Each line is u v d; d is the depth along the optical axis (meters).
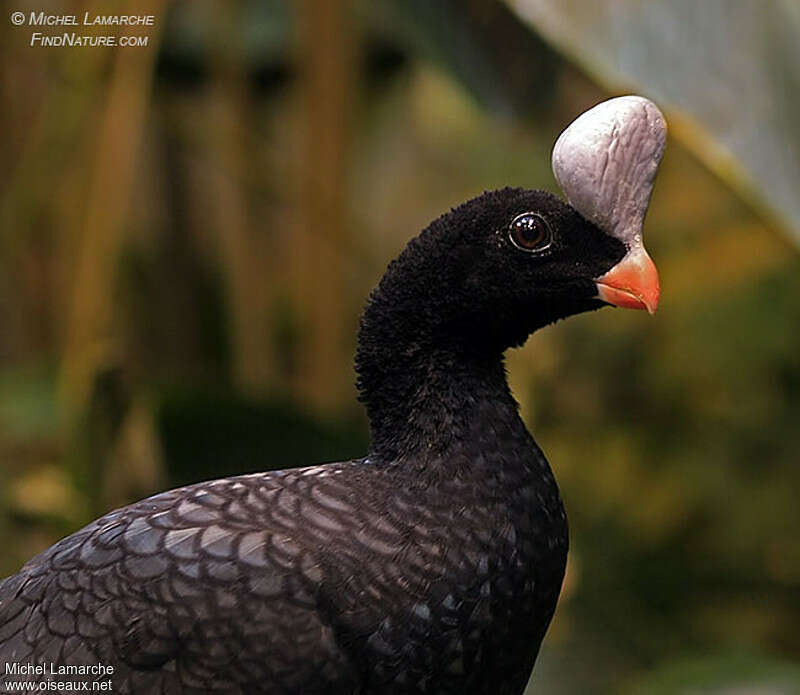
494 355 5.60
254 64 10.94
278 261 11.20
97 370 7.86
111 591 5.19
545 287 5.42
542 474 5.51
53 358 9.69
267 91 11.47
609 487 11.20
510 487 5.39
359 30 10.68
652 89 6.35
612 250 5.36
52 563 5.38
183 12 10.62
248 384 10.55
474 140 13.07
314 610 5.13
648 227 11.63
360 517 5.26
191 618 5.12
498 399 5.55
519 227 5.40
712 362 11.43
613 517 11.09
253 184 10.66
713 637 10.50
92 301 9.27
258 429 8.06
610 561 10.80
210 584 5.14
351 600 5.14
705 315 11.47
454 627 5.22
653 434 11.41
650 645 10.12
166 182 11.44
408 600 5.17
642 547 10.94
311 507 5.27
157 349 11.27
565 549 5.57
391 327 5.55
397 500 5.31
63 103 9.48
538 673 9.48
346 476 5.39
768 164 6.26
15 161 9.99
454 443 5.42
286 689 5.13
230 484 5.40
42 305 10.20
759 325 11.39
